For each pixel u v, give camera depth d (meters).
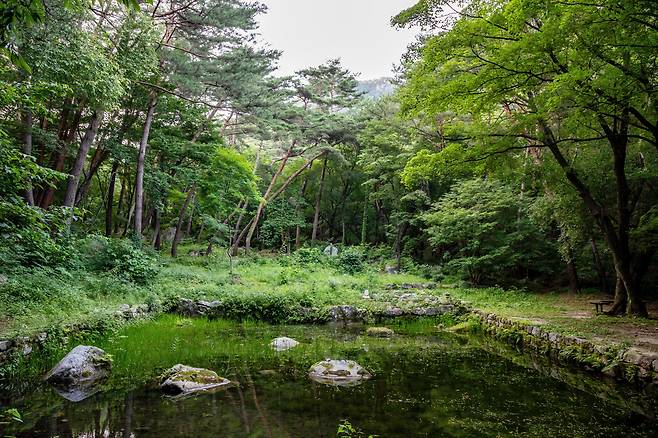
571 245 14.23
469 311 13.16
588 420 4.88
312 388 6.09
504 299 14.97
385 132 23.84
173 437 4.29
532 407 5.34
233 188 20.67
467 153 9.68
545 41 6.80
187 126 20.98
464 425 4.71
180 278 15.74
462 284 18.34
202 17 16.92
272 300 13.14
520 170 11.17
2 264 9.30
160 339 9.11
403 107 9.90
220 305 12.94
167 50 17.25
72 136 15.09
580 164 12.54
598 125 10.43
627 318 9.84
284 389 6.02
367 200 31.75
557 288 17.86
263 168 35.56
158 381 6.26
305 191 36.78
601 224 10.53
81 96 11.56
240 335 10.52
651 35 6.05
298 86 26.81
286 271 19.27
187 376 6.08
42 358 6.82
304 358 8.08
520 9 6.57
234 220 30.48
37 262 10.07
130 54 12.96
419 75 9.70
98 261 13.40
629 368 6.05
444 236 18.72
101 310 9.50
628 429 4.61
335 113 28.28
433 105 8.94
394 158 23.34
